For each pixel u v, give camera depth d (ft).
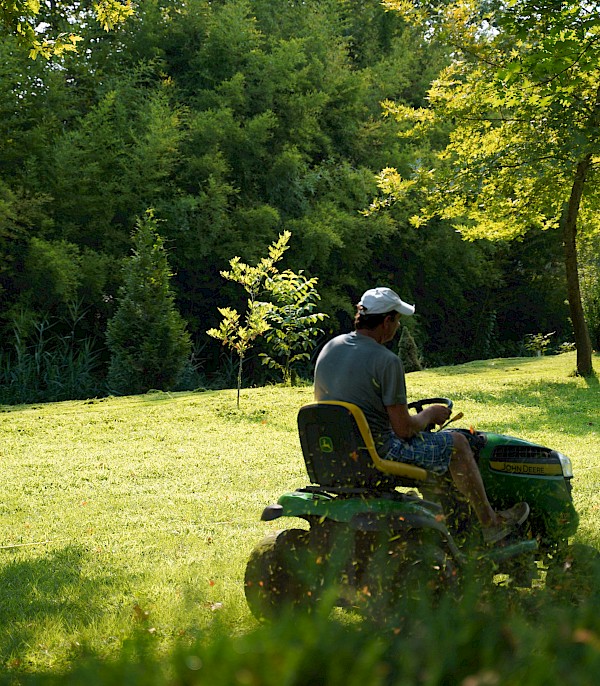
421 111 63.87
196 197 94.63
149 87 101.96
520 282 133.69
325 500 14.52
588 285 83.25
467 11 59.72
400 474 14.40
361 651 7.33
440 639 8.06
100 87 95.50
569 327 132.36
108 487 33.22
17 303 83.05
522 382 62.34
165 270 71.67
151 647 9.07
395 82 122.21
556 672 6.37
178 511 28.68
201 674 5.91
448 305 129.29
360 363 14.66
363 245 106.63
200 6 104.99
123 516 28.27
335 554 13.75
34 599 18.72
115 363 70.64
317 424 14.66
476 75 59.36
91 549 23.91
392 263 120.37
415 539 13.83
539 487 16.71
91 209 88.63
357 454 14.25
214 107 100.78
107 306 89.35
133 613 15.47
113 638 14.10
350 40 131.95
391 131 116.67
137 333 70.18
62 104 90.99
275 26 116.16
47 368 76.95
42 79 90.33
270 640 6.81
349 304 106.01
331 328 107.45
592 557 14.47
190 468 36.50
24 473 36.14
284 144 104.27
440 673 7.32
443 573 13.28
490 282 127.65
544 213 63.00
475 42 59.98
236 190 95.20
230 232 94.43
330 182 106.22
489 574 13.66
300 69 112.16
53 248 83.30
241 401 55.42
